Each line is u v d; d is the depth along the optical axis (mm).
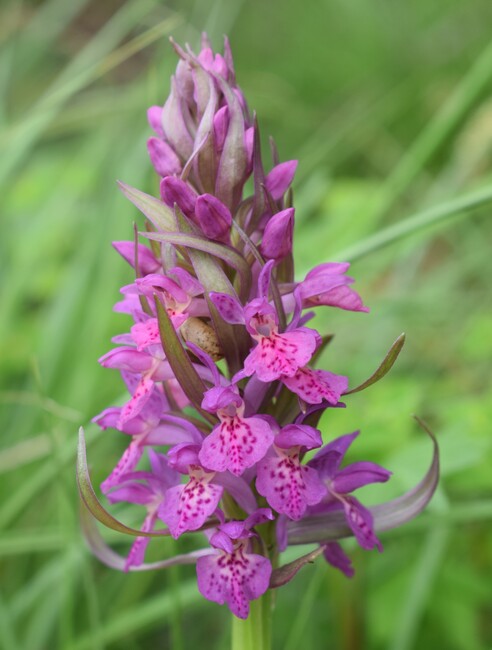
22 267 307
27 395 270
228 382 134
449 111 279
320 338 126
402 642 205
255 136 133
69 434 268
